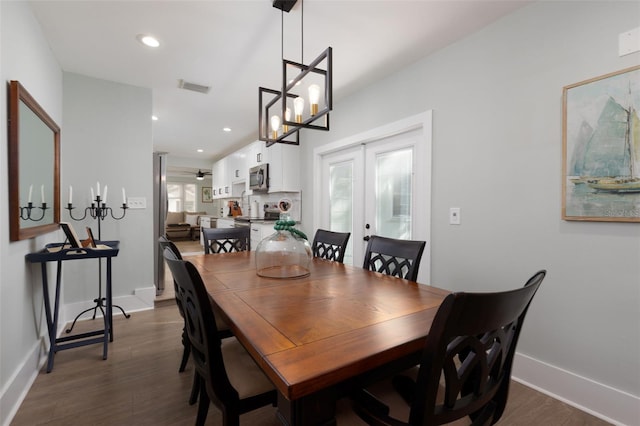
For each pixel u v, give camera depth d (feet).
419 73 8.32
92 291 9.59
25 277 5.87
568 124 5.43
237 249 9.30
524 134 6.11
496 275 6.62
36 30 6.48
